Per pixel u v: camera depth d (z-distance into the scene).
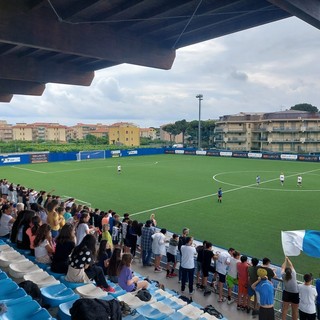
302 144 94.25
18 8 10.78
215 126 115.69
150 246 13.57
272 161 66.25
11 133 144.50
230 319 9.86
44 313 5.47
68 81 18.67
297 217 23.67
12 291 6.20
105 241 9.90
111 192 33.09
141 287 8.87
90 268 7.64
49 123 163.25
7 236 11.68
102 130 161.50
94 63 18.31
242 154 74.75
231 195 31.72
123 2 11.03
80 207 16.34
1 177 43.28
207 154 80.06
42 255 8.55
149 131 180.88
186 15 11.73
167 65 15.23
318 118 92.38
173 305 8.33
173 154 85.12
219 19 12.10
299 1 9.16
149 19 11.84
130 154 79.62
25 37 11.00
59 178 42.53
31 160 62.19
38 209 13.84
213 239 18.69
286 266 9.78
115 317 5.20
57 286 6.73
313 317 9.02
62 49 11.86
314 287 9.71
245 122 103.19
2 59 16.38
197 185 37.31
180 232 19.97
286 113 98.94
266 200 29.50
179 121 140.50
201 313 8.02
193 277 12.06
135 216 24.09
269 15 11.45
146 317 6.80
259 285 8.61
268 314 8.49
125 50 13.69
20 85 22.41
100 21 12.03
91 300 5.24
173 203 28.19
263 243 18.02
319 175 45.81
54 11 10.92
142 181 40.12
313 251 10.08
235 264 10.61
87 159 70.50
